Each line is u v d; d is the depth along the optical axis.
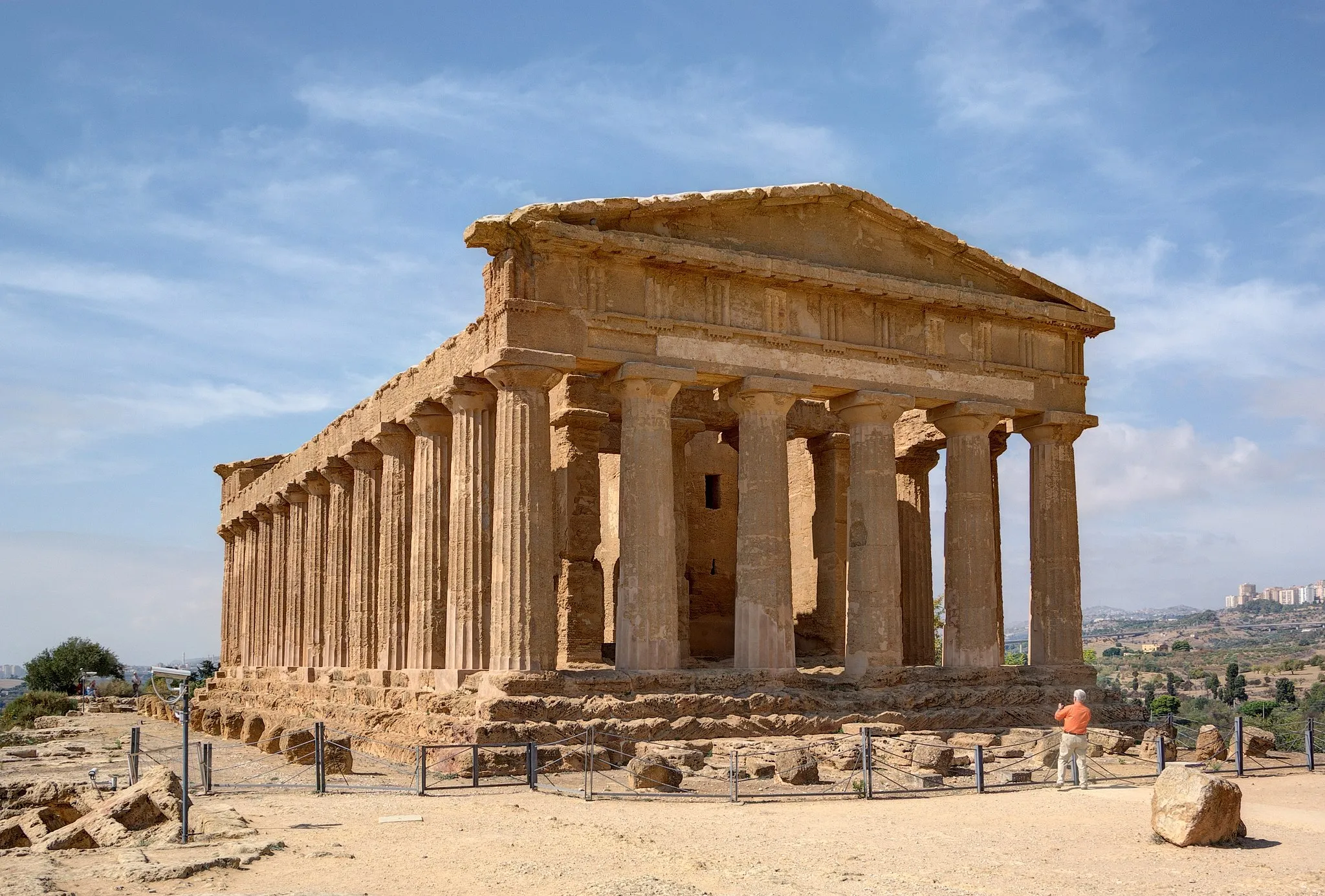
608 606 48.62
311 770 28.66
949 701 35.75
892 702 34.72
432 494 36.22
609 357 32.72
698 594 49.28
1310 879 16.95
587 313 32.59
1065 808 23.41
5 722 76.38
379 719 34.34
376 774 28.23
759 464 34.75
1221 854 18.84
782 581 34.50
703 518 49.97
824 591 47.12
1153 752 32.59
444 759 28.02
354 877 16.39
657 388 33.19
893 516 36.53
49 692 79.88
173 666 19.59
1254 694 138.62
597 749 25.75
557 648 42.59
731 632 49.69
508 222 31.69
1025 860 18.19
